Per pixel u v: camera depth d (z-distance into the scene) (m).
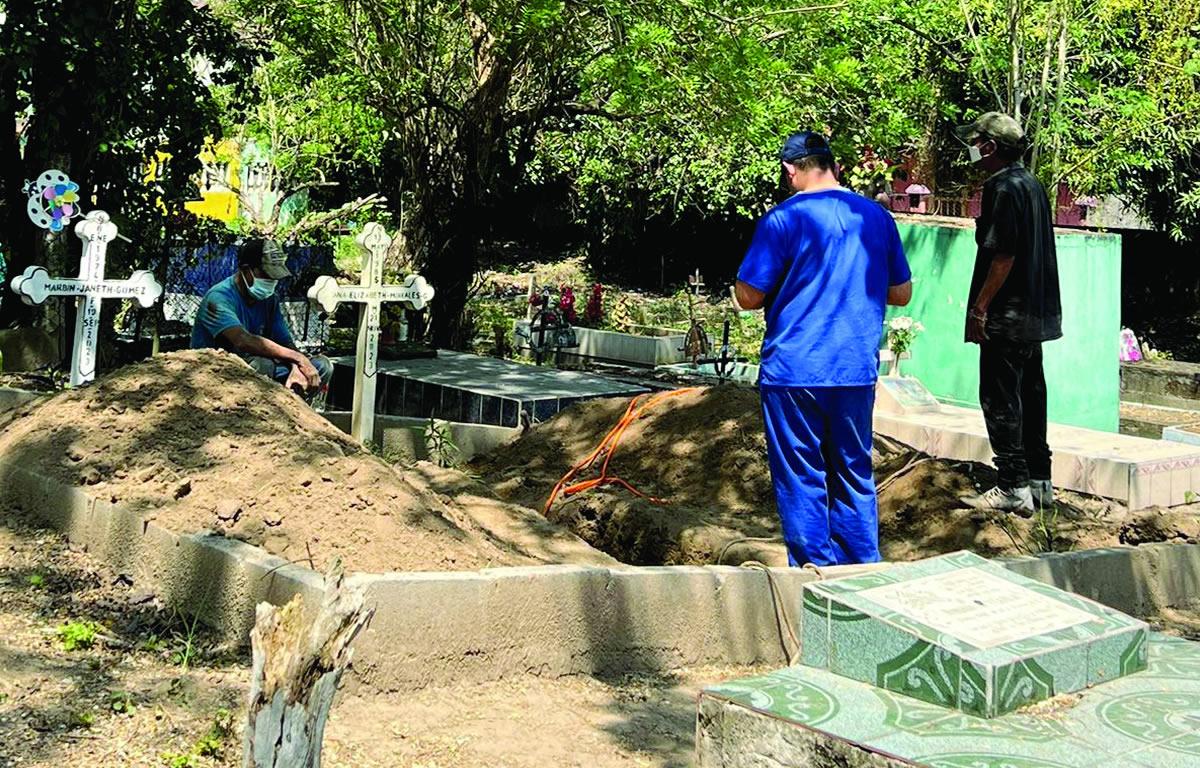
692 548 7.91
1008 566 6.68
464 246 19.80
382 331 16.25
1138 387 23.03
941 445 10.11
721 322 28.61
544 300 22.59
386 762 4.45
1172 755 3.10
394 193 30.11
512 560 5.98
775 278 6.72
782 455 6.73
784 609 6.12
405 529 5.82
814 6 16.27
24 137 13.45
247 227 23.42
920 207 16.72
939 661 3.43
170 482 6.01
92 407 6.71
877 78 18.23
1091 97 20.72
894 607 3.67
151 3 13.70
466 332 22.02
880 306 6.76
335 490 5.95
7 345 11.94
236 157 25.98
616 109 19.27
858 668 3.63
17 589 5.55
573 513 8.66
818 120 17.97
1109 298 13.10
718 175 30.55
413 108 18.81
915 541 8.05
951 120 22.08
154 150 13.67
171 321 15.17
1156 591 7.32
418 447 10.41
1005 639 3.54
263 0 17.25
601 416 10.62
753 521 8.54
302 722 3.23
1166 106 23.12
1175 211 27.75
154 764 4.20
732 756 3.46
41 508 6.23
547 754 4.68
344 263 27.05
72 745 4.28
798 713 3.36
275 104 23.94
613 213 35.06
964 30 20.39
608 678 5.56
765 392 6.74
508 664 5.30
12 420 7.17
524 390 13.73
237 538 5.59
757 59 15.85
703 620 5.89
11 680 4.73
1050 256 8.01
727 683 3.62
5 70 12.17
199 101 15.93
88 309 9.08
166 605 5.52
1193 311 30.72
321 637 3.27
